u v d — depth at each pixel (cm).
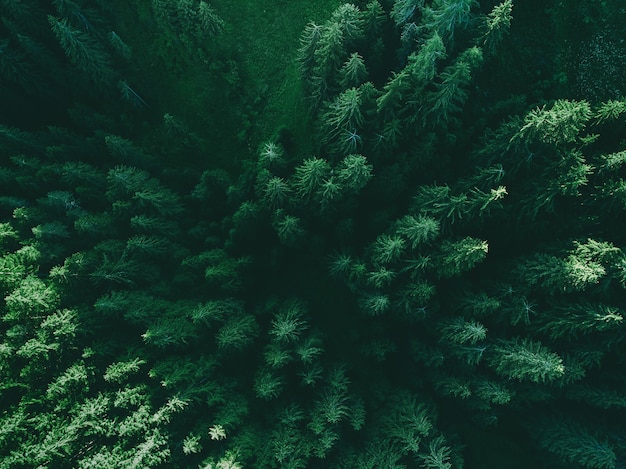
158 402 3117
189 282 3612
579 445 3081
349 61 2953
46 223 3453
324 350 3606
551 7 3631
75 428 2866
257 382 3344
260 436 3247
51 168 3578
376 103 2936
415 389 3609
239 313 3500
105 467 2805
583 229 2977
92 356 3138
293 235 3394
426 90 2864
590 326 2802
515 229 3120
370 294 3266
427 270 3100
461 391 3222
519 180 3033
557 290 3012
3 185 3647
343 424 3425
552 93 3603
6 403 3002
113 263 3338
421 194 3078
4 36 3659
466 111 3372
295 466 2994
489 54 3097
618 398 2980
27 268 3316
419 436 3225
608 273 2772
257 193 3472
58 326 3059
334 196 3094
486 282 3231
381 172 3197
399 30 3067
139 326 3312
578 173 2702
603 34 3659
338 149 3203
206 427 3123
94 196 3650
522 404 3472
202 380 3206
